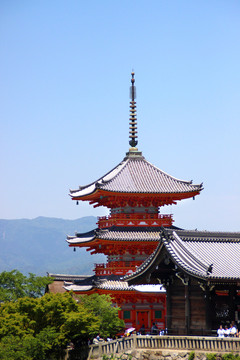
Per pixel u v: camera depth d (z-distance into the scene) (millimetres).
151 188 124812
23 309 90250
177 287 87188
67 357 88688
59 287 140375
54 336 86000
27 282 110188
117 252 122000
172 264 85688
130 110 137125
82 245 128125
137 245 121312
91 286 118625
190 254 83688
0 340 85750
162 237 85188
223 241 90938
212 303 82312
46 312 90062
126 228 123250
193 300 83500
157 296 115562
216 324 82188
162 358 78312
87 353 85250
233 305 83125
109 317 99062
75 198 131375
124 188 123625
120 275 120312
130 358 80000
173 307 87250
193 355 76188
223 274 80062
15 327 85625
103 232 121062
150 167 132375
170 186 126312
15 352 81938
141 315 117062
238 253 88562
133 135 136250
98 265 126625
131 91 137625
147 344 79938
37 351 83625
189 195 126000
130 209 125688
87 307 99125
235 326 80438
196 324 82688
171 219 125500
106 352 83250
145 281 89562
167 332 86688
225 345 74625
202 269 79938
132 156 134250
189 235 88625
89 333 88500
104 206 131750
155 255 85250
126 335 91125
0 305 95188
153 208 126625
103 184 122812
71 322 87875
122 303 116938
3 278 108812
